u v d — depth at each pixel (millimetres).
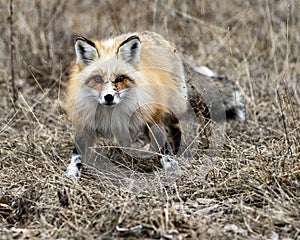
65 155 11406
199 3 16891
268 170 9320
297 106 12617
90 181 10023
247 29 16938
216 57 15734
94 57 10625
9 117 12938
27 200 8891
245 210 8430
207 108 12148
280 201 8555
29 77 14719
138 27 15969
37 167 10539
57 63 14789
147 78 10844
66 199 8867
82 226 8234
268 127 12227
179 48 14562
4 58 14984
